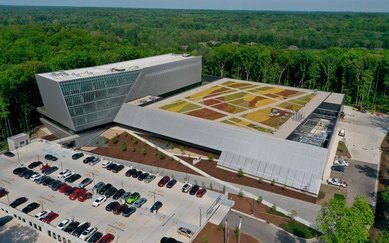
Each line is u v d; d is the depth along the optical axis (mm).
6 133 119125
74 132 109688
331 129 105625
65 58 163750
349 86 166375
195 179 87500
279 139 91438
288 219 71938
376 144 113938
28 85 127875
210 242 64000
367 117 144250
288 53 187875
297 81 187500
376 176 91750
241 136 95938
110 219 69375
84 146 109125
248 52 185500
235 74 193250
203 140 100188
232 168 91438
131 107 117875
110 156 100688
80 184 80500
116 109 118688
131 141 110562
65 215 70375
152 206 72312
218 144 97250
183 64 144375
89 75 108938
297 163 85625
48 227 66062
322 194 81938
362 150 108688
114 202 73688
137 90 124000
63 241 65250
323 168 82750
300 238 66312
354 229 53312
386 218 73500
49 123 119250
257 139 93562
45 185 81375
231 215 72688
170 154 101250
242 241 64750
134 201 74875
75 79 102438
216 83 161125
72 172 86312
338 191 83625
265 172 87062
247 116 112812
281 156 88188
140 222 68438
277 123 106438
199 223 68500
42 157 95938
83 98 106125
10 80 116188
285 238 66250
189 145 105438
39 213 69500
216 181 86688
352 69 161375
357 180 89312
